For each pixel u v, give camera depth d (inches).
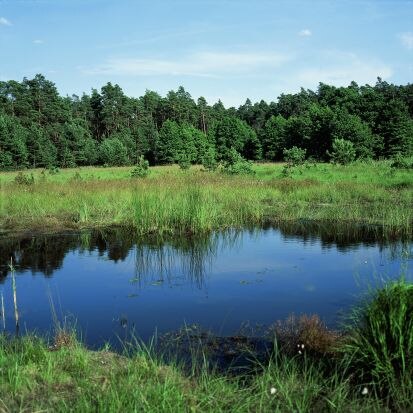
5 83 3164.4
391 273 359.9
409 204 654.5
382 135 2381.9
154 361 215.5
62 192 781.9
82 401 170.9
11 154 2316.7
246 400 173.6
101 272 400.8
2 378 195.2
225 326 271.7
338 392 175.0
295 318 274.7
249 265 409.1
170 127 2736.2
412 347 177.9
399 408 164.1
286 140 2783.0
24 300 331.6
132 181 917.2
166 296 333.1
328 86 3735.2
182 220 569.9
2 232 564.1
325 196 762.8
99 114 3484.3
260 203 727.7
